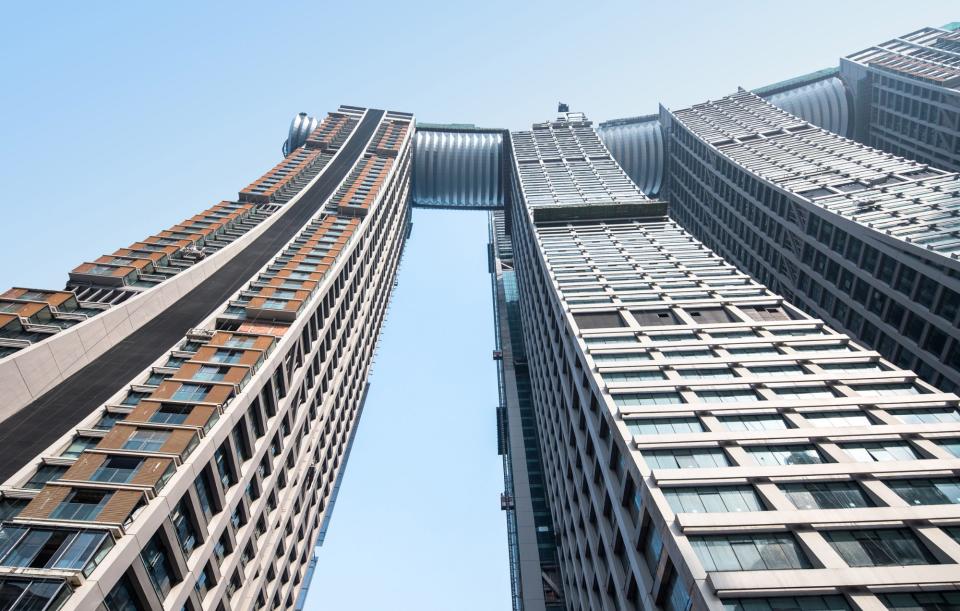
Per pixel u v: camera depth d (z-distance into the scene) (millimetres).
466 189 160250
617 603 33250
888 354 58531
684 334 44781
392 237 110062
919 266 53531
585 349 42938
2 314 40031
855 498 25266
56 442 31156
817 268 73500
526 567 75125
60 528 24016
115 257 56656
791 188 81750
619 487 32500
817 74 157875
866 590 20328
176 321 47594
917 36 137625
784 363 38438
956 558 21109
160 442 30219
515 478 87562
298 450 49688
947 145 109500
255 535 39125
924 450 27656
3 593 21297
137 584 24828
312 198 89438
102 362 40594
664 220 86688
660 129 157875
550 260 69125
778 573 20891
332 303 61406
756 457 28500
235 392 36406
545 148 136000
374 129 137875
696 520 23547
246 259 62969
